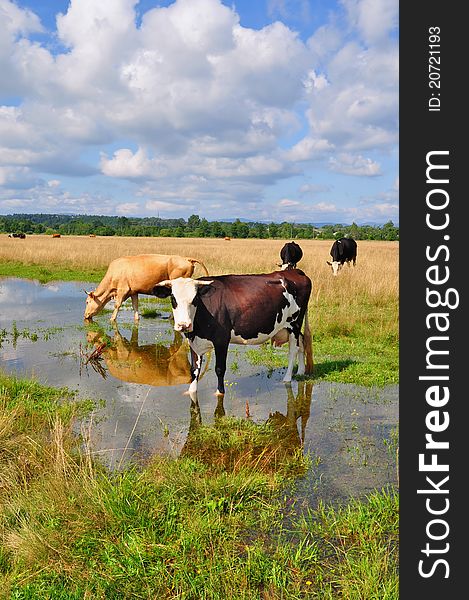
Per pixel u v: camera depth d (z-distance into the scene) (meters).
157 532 3.58
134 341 10.11
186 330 6.13
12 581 3.12
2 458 4.62
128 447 5.13
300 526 3.79
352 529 3.69
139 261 11.58
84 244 36.88
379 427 5.70
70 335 10.59
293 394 6.81
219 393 6.68
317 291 13.55
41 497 3.85
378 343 9.43
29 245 32.44
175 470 4.36
